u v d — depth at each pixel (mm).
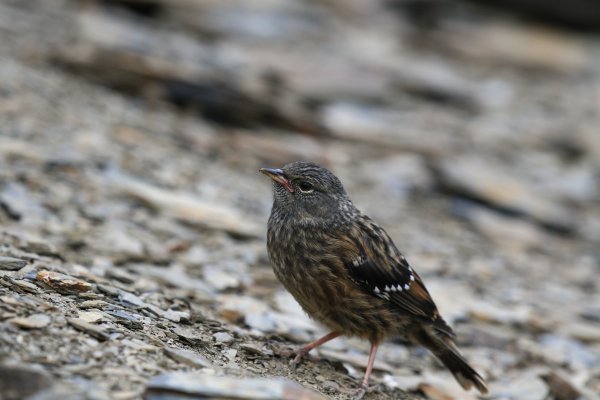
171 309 8195
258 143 16391
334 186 8250
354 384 8039
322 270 7977
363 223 8328
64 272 8031
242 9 26469
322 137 18359
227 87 17344
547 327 11430
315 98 20703
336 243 8016
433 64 26953
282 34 25531
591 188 19750
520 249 15406
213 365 6734
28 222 9680
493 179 18016
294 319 9375
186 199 12250
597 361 10719
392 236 13859
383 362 9242
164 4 24125
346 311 8070
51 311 6660
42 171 11344
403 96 23625
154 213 11453
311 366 8172
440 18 30984
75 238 9617
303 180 8141
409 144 19266
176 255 10359
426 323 8266
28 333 6191
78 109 14578
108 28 20234
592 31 32250
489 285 12812
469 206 16969
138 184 12141
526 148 21766
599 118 25250
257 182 14695
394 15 30766
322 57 24188
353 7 30516
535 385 9391
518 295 12625
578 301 13078
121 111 15516
